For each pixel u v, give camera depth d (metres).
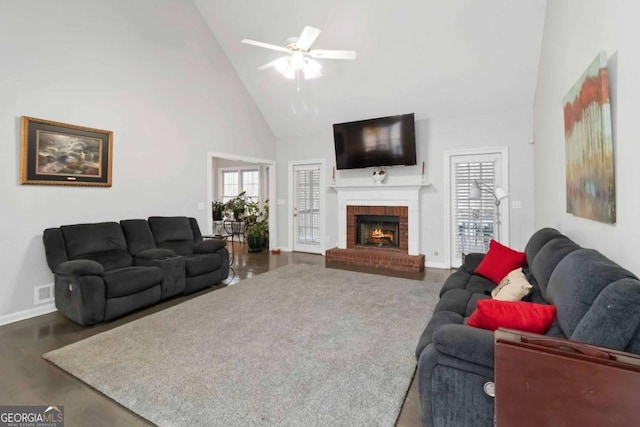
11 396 1.91
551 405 1.06
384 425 1.64
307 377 2.06
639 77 1.41
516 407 1.11
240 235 8.38
